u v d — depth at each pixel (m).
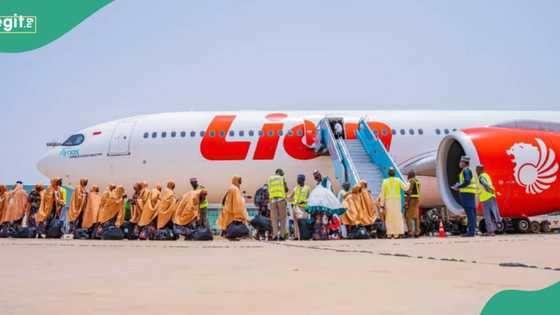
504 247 6.80
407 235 13.24
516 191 13.27
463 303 2.51
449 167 15.02
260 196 14.55
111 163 17.95
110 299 2.81
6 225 14.52
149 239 12.11
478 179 12.38
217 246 8.27
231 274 4.08
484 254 5.57
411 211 13.16
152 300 2.77
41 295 2.99
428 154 17.89
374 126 17.94
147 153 17.69
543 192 13.38
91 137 18.53
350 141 17.62
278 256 5.91
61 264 5.16
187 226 11.64
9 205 14.52
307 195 13.25
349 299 2.71
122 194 12.77
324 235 11.66
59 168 18.50
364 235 11.82
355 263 4.82
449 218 21.19
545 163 13.45
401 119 18.36
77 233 13.34
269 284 3.41
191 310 2.44
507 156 13.34
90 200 13.28
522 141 13.59
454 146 15.12
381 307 2.43
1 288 3.32
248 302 2.67
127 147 17.84
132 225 12.75
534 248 6.52
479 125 18.64
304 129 17.58
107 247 8.23
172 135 17.69
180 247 8.07
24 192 14.76
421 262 4.75
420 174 17.27
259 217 12.63
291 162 17.45
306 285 3.33
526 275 3.57
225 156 17.38
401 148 17.88
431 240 9.67
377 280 3.50
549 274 3.62
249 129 17.59
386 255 5.74
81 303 2.68
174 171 17.58
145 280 3.73
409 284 3.23
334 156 16.41
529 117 19.03
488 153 13.31
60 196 14.20
